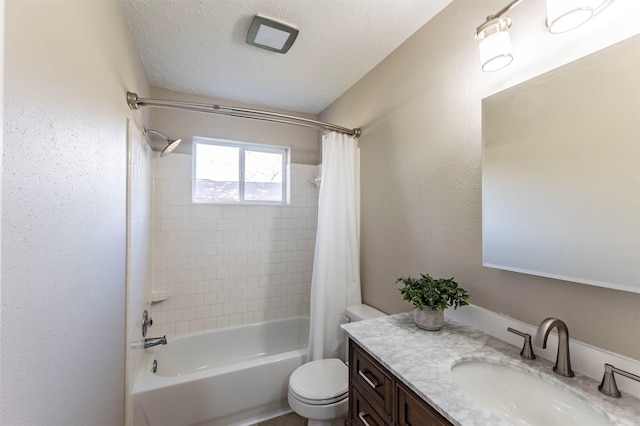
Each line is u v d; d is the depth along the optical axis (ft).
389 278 5.87
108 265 3.58
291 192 9.14
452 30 4.41
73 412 2.55
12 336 1.68
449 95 4.46
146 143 6.40
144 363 5.96
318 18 4.76
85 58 2.82
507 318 3.58
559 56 3.06
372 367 3.43
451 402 2.42
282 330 8.74
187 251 7.80
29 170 1.86
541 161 3.16
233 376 5.72
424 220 4.97
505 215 3.53
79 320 2.68
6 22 1.59
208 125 8.13
